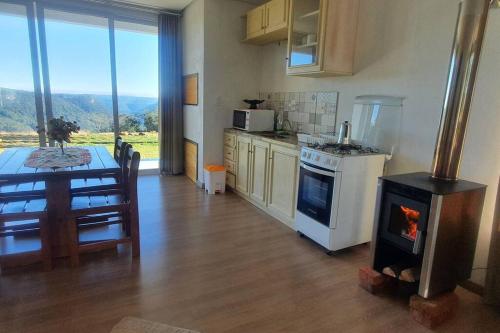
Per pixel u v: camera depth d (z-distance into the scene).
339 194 2.41
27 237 2.50
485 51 1.98
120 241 2.37
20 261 2.16
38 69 4.11
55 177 2.21
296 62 3.19
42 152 2.82
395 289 2.11
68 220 2.18
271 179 3.35
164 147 5.00
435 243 1.72
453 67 1.86
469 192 1.79
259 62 4.48
